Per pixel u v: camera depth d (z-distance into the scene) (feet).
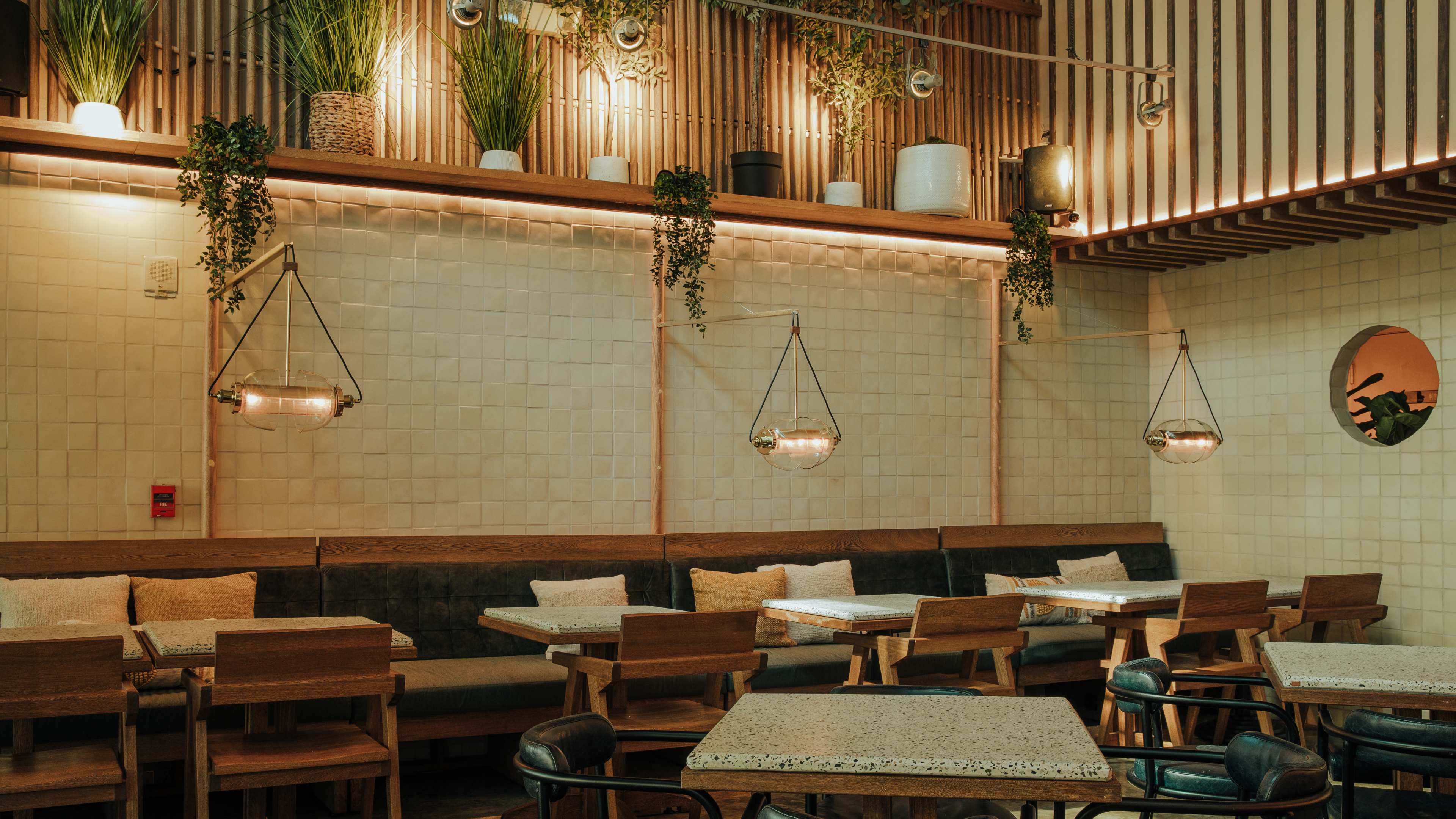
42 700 11.28
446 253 20.56
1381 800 11.00
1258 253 25.58
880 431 24.58
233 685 11.83
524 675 17.34
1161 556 26.99
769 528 23.25
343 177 19.63
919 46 25.94
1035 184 25.23
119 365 18.25
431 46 21.13
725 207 22.20
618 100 22.71
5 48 17.17
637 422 22.02
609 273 21.91
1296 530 24.71
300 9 19.47
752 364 23.27
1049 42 27.40
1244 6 23.08
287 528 19.19
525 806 13.67
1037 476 26.50
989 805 10.15
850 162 24.58
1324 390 24.31
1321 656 11.75
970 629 16.75
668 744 16.53
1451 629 21.83
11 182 17.75
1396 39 20.39
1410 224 22.44
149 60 18.89
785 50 24.59
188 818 13.03
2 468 17.47
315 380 15.94
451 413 20.44
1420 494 22.45
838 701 9.27
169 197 18.72
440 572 19.27
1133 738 18.89
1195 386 27.14
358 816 15.88
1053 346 26.91
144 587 16.74
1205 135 23.77
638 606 17.65
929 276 25.40
